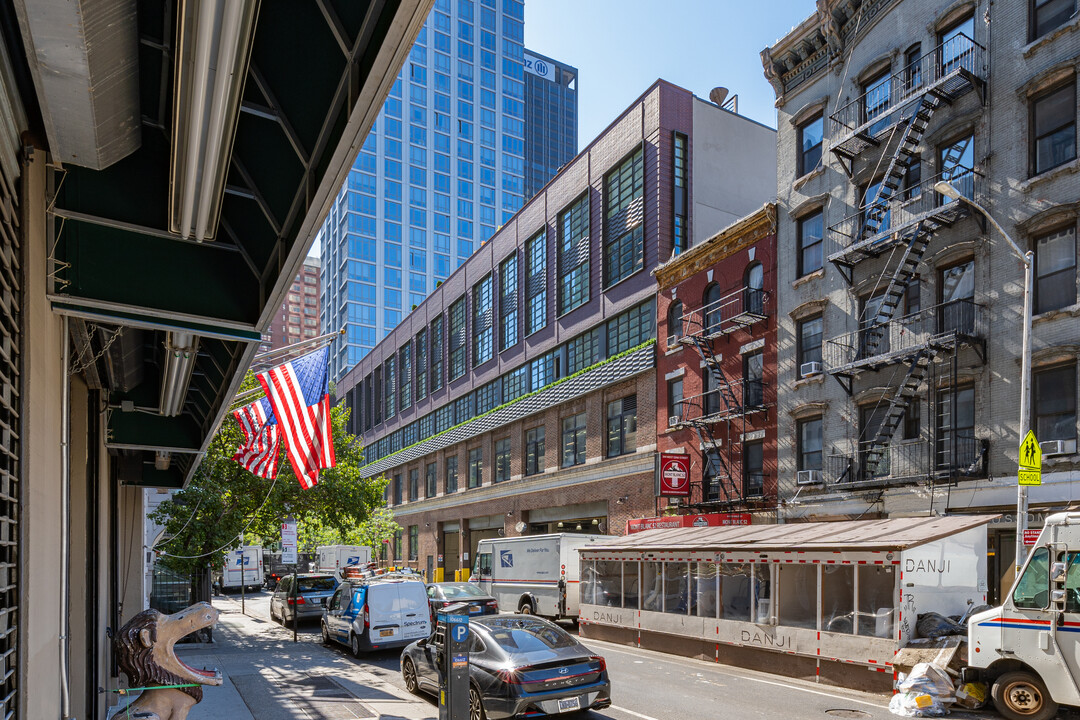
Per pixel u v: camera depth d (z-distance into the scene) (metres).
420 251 138.75
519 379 44.03
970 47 19.70
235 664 16.84
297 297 163.38
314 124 4.44
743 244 27.20
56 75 3.94
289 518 26.16
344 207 135.88
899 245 20.86
